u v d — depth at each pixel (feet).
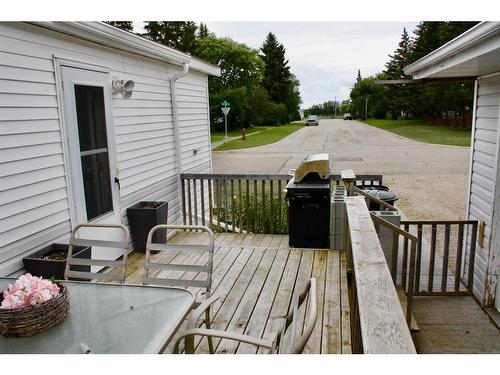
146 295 7.03
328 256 14.20
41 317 5.76
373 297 4.76
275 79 161.38
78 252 10.69
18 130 10.09
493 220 14.06
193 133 21.94
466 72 15.28
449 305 14.85
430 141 71.05
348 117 185.78
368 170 43.21
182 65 18.76
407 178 38.65
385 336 3.91
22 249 10.27
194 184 19.16
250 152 63.21
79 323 6.10
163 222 15.70
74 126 12.10
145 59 16.31
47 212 11.08
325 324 9.46
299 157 55.47
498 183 13.93
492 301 14.40
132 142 15.47
